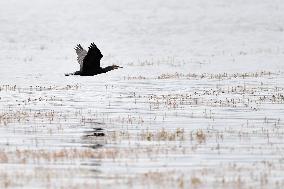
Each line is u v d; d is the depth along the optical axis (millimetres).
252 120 85312
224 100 106875
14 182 46594
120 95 116250
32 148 64375
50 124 81875
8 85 132000
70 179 47844
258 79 142625
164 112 93188
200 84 134250
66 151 60812
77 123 82812
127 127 79438
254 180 47625
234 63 181625
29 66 178875
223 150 62125
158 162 55531
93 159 56781
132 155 58812
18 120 84625
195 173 50312
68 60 195750
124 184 45906
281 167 53219
